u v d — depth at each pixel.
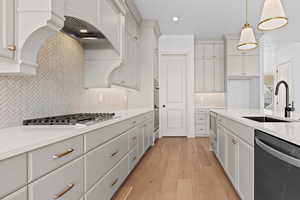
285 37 6.94
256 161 1.80
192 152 4.89
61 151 1.43
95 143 1.96
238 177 2.46
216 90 7.29
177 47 6.90
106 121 2.32
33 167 1.18
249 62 6.82
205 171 3.58
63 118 2.26
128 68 4.59
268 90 9.20
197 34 6.83
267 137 1.59
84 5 2.17
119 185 2.71
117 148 2.61
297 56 7.30
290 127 1.64
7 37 1.48
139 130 3.90
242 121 2.21
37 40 1.69
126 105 5.38
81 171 1.70
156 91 6.25
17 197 1.06
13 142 1.19
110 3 2.90
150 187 2.92
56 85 2.57
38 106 2.25
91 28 2.50
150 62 5.72
